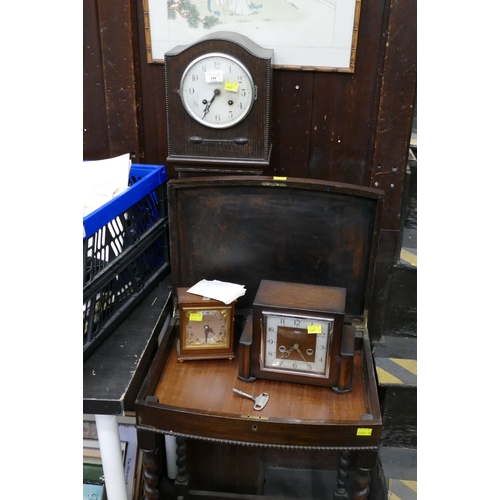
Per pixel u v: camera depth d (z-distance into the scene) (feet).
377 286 6.16
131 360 4.91
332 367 4.84
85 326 4.85
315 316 4.67
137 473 6.54
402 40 5.23
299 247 5.40
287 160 6.06
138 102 5.97
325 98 5.71
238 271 5.59
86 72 5.84
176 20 5.55
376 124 5.65
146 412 4.64
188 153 5.51
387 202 5.84
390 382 5.77
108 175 5.45
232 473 6.94
